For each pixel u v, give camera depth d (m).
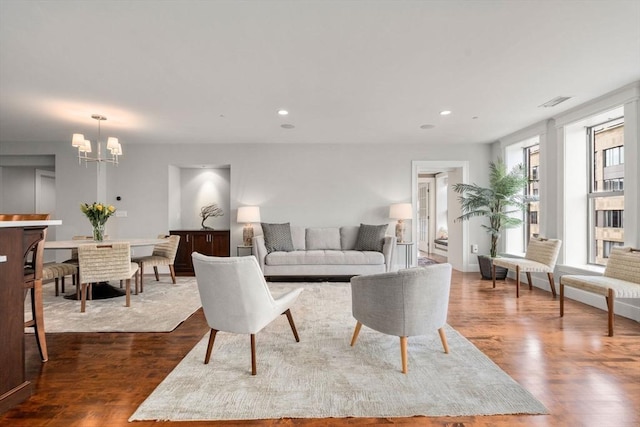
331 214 6.02
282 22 2.20
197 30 2.30
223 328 2.19
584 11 2.09
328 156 6.02
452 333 2.83
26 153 5.71
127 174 6.01
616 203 3.89
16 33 2.32
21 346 1.84
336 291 4.42
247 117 4.38
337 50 2.58
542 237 4.53
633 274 3.00
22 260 1.87
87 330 2.95
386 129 5.04
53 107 3.92
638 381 2.01
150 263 4.63
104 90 3.39
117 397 1.86
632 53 2.64
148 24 2.22
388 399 1.81
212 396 1.85
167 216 6.02
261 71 2.96
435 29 2.29
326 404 1.77
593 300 3.73
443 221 8.77
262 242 5.25
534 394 1.87
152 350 2.52
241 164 6.02
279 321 3.17
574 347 2.54
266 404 1.77
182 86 3.30
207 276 2.16
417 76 3.08
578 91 3.48
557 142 4.36
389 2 1.99
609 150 4.02
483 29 2.29
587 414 1.69
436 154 6.02
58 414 1.70
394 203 6.02
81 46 2.51
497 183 5.06
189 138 5.61
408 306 2.12
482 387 1.94
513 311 3.51
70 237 5.72
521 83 3.26
